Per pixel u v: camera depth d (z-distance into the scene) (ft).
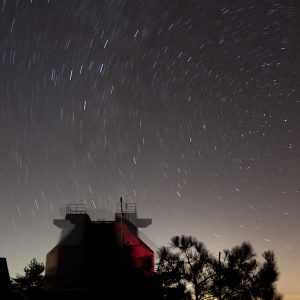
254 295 48.73
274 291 48.57
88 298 67.21
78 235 99.30
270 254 50.11
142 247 92.17
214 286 51.06
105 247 95.96
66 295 67.51
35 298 66.28
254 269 50.08
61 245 97.30
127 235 97.14
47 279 93.76
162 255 55.31
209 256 53.01
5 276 44.86
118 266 71.10
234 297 50.03
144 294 59.00
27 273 89.25
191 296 51.98
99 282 77.36
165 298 54.13
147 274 62.95
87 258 95.14
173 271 53.78
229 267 50.52
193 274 52.44
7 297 44.37
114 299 64.39
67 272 94.07
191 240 55.11
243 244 52.31
